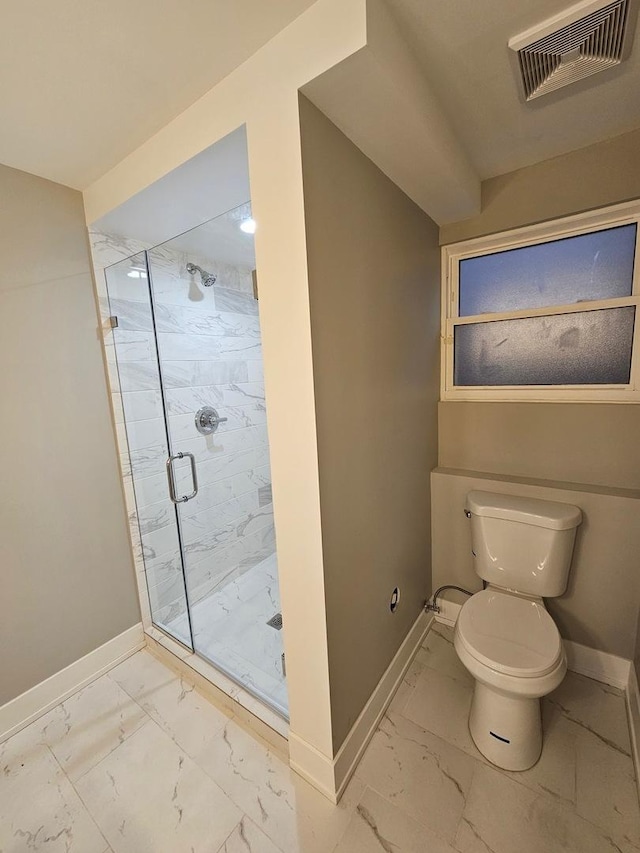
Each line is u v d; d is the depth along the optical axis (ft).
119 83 3.42
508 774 4.28
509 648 4.28
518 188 5.38
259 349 6.50
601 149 4.78
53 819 4.02
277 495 3.86
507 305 6.03
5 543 4.88
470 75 3.60
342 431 3.92
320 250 3.38
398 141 3.78
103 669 5.96
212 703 5.35
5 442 4.82
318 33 2.85
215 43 3.08
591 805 3.94
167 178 4.26
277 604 7.06
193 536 7.07
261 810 4.02
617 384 5.36
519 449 6.03
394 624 5.39
